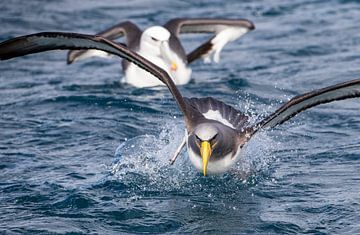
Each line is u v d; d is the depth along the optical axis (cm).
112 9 2538
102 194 1173
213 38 1945
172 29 1933
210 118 1236
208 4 2558
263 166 1271
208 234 1052
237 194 1177
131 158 1305
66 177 1234
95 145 1391
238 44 2134
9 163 1300
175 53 1828
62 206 1131
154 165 1279
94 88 1786
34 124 1513
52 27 2339
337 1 2509
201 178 1232
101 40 1121
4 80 1873
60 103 1656
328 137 1396
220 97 1688
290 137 1398
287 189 1187
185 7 2538
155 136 1426
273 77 1820
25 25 2342
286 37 2164
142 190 1191
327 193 1162
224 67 1944
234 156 1191
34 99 1684
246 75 1850
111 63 2069
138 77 1805
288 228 1059
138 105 1628
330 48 2039
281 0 2564
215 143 1129
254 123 1242
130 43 1911
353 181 1200
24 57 2092
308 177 1226
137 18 2427
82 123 1508
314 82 1767
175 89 1192
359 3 2473
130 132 1462
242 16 2389
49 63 2050
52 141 1416
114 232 1055
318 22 2288
